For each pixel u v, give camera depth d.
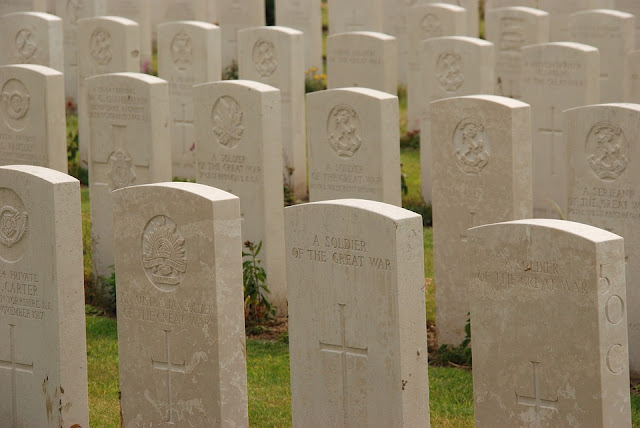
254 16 48.69
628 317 21.02
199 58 35.53
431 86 32.47
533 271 15.75
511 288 16.03
